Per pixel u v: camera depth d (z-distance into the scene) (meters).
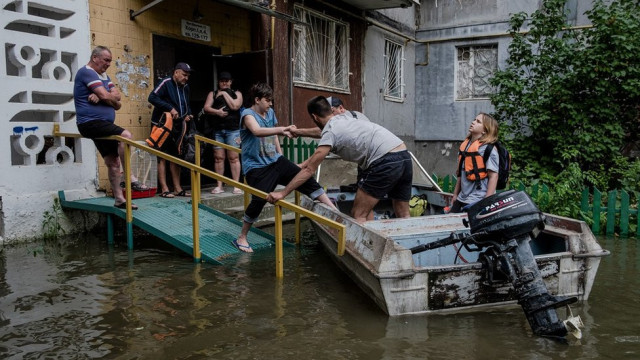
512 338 3.31
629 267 5.25
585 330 3.47
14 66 6.16
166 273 4.80
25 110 5.88
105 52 5.67
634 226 7.25
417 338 3.31
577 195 8.11
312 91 10.43
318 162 4.57
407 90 14.35
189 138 7.07
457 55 14.24
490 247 3.62
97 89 5.57
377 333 3.39
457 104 14.17
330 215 5.05
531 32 10.93
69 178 6.38
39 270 4.84
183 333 3.40
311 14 10.45
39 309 3.83
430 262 4.79
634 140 10.89
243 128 5.31
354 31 11.86
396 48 13.94
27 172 5.92
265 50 8.33
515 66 11.25
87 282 4.49
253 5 7.65
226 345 3.22
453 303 3.74
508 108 11.00
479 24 13.61
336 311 3.82
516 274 3.46
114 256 5.39
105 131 5.61
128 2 7.05
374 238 3.87
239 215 6.96
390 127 13.61
